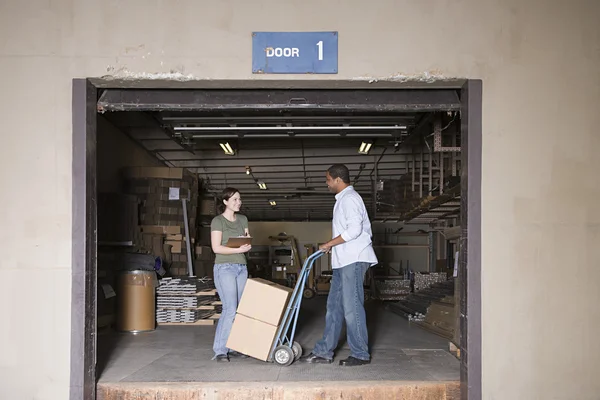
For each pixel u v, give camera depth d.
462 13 4.16
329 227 21.80
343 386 4.05
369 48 4.12
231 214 5.06
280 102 4.26
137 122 8.45
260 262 21.33
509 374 4.07
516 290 4.09
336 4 4.12
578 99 4.17
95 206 4.21
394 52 4.12
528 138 4.15
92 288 4.13
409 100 4.30
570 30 4.19
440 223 13.44
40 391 3.98
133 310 6.59
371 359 4.93
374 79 4.11
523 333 4.08
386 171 13.32
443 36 4.14
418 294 10.22
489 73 4.15
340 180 4.91
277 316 4.73
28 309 4.00
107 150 7.61
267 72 4.09
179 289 7.24
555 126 4.16
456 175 8.09
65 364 3.99
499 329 4.08
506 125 4.14
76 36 4.09
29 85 4.07
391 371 4.46
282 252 21.17
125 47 4.09
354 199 4.72
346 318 4.69
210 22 4.11
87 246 4.07
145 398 4.05
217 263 4.96
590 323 4.11
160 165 11.95
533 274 4.11
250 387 4.04
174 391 4.03
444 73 4.12
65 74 4.07
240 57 4.10
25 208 4.04
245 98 4.28
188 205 8.73
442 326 6.44
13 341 3.99
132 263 6.80
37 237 4.03
